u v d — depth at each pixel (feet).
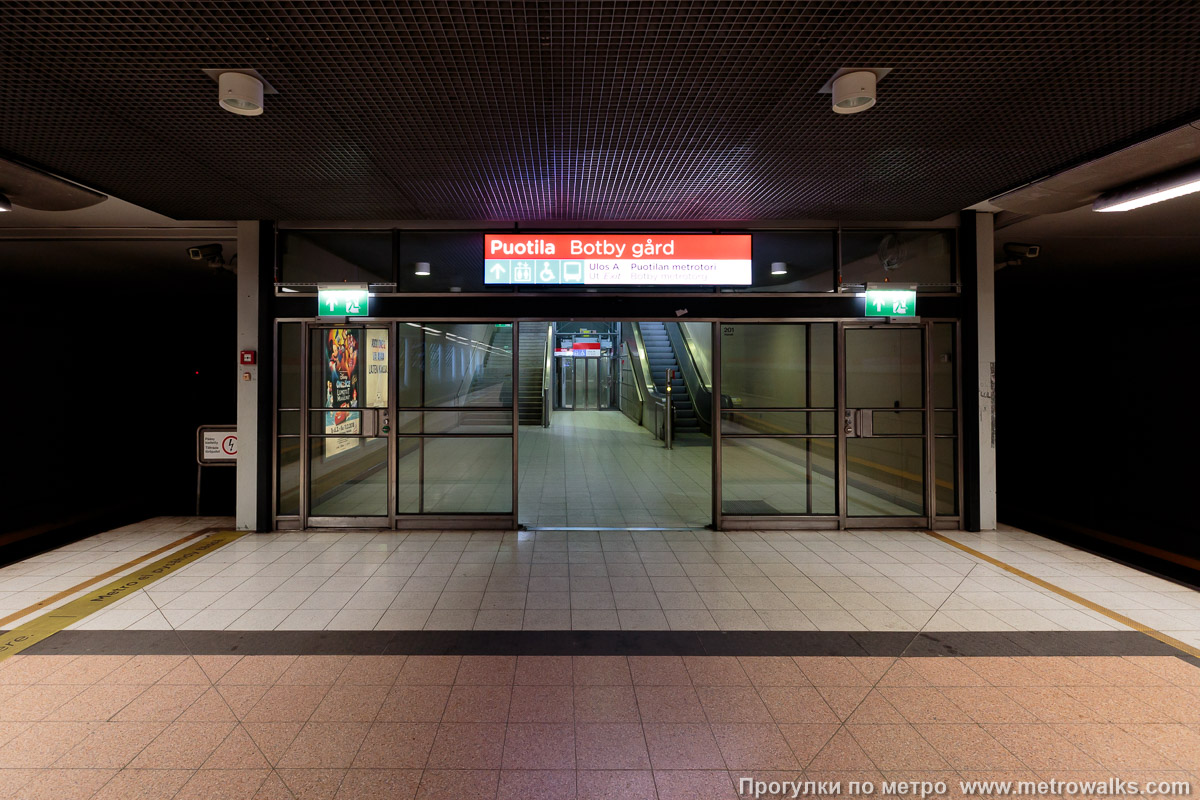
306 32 8.05
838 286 18.62
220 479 33.53
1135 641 10.87
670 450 36.50
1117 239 20.31
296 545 17.02
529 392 53.52
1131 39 8.27
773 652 10.41
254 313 18.21
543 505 22.17
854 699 8.87
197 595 13.07
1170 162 12.69
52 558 15.72
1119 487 30.68
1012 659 10.16
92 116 10.54
